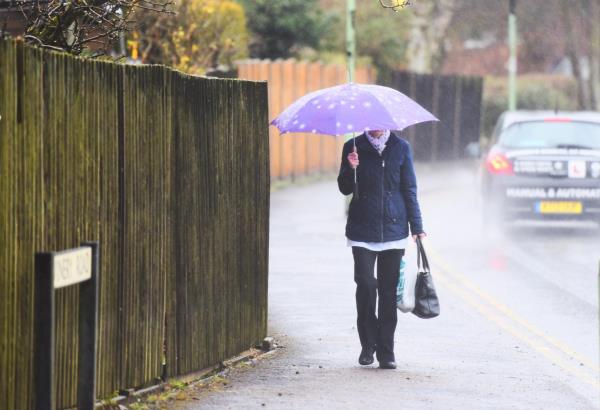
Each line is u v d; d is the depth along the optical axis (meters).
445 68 148.00
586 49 126.69
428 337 27.98
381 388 21.98
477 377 23.44
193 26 56.41
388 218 23.44
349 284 35.59
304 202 64.56
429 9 125.12
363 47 108.56
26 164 15.98
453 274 38.81
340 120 22.39
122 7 25.44
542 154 48.22
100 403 18.33
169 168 20.31
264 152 24.66
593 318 31.27
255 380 22.36
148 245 19.69
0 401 15.60
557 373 24.20
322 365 24.05
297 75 79.69
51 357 14.51
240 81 23.30
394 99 23.03
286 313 30.44
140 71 19.20
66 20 22.89
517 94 136.62
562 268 40.41
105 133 18.20
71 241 17.30
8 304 15.67
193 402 20.17
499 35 143.00
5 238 15.54
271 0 90.25
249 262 24.22
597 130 49.31
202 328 22.03
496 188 48.53
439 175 91.75
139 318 19.55
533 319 31.00
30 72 16.05
